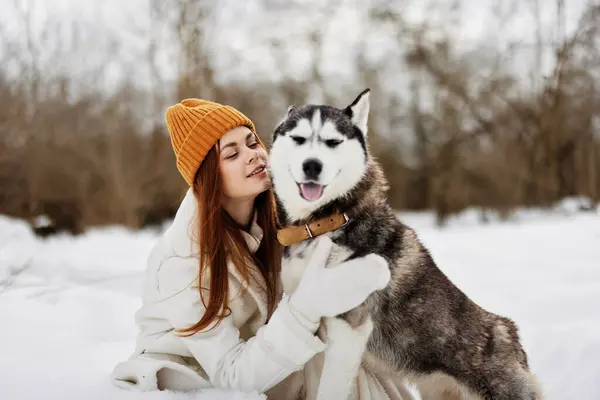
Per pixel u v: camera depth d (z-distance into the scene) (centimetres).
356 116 262
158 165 1459
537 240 770
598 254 636
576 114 1556
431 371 256
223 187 247
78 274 524
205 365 226
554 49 1535
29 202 1230
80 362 267
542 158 1538
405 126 1903
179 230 240
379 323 245
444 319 251
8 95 1225
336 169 240
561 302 442
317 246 228
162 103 1538
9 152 1207
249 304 249
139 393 220
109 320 361
